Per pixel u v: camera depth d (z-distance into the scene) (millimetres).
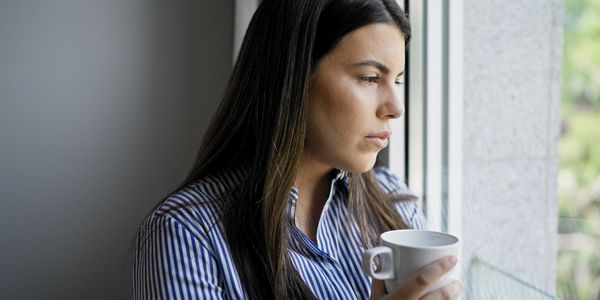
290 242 820
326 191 908
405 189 1103
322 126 755
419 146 1266
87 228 1517
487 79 1034
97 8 1485
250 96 830
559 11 823
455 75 1162
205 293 730
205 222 783
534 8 887
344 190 940
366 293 875
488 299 1043
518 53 926
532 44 890
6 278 1479
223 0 1537
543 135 859
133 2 1505
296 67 750
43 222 1492
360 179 940
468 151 1108
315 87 749
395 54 733
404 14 758
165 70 1530
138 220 1541
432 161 1238
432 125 1239
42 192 1486
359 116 729
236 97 848
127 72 1513
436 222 1216
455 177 1161
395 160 1262
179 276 731
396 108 730
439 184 1224
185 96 1545
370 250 610
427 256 585
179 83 1540
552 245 852
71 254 1513
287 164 766
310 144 793
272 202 771
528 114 901
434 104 1233
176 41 1529
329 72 734
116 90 1510
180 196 818
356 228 924
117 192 1527
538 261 887
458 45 1149
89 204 1515
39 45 1459
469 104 1104
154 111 1533
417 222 1049
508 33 960
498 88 992
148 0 1513
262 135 801
